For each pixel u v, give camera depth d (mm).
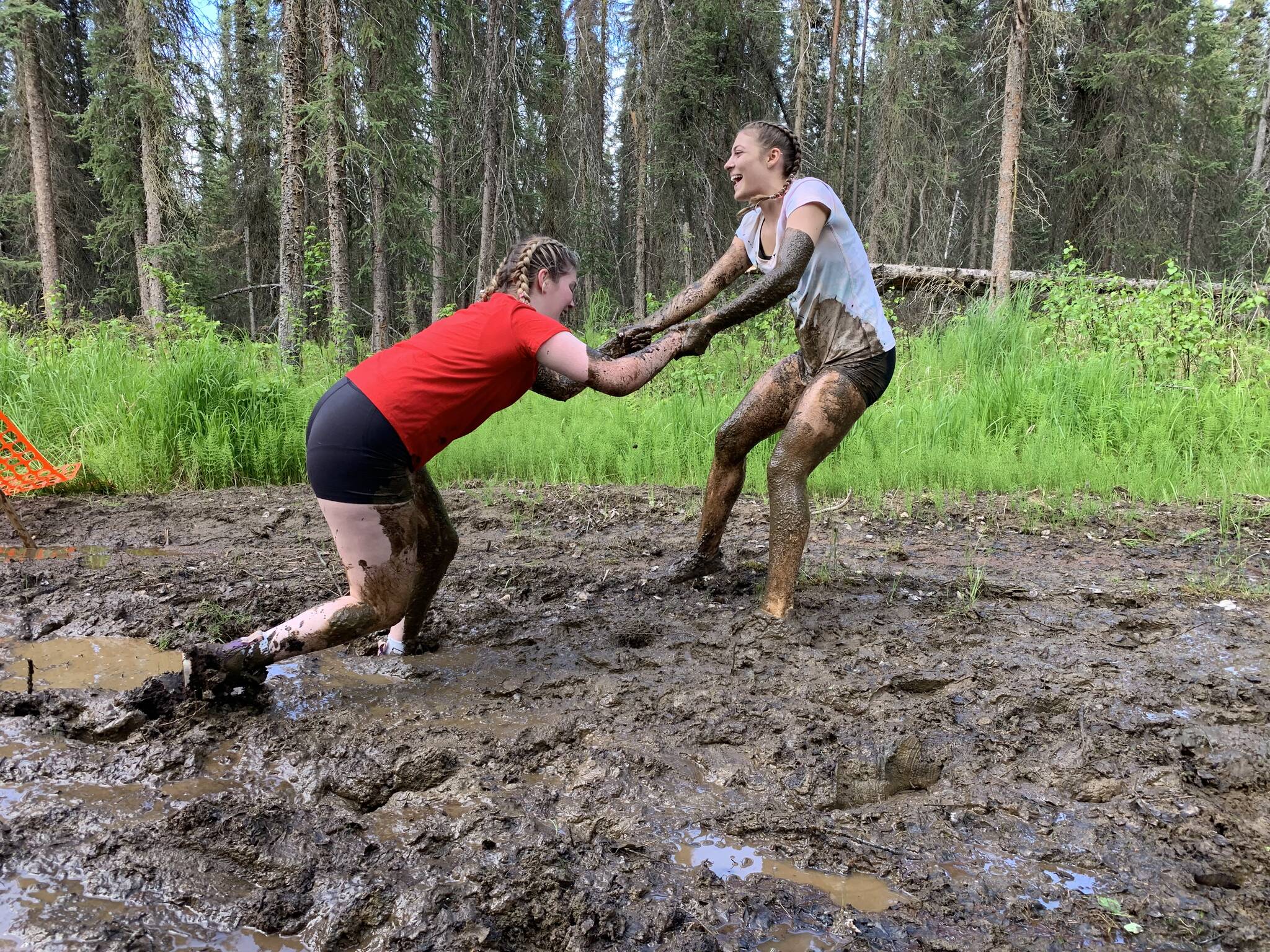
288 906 2027
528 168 19125
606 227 20828
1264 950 1953
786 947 1955
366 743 2760
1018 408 8109
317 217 20828
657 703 3078
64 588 4164
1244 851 2307
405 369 2701
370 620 2973
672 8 19984
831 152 25438
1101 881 2205
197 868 2154
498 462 7520
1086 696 3100
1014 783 2658
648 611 3980
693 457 7473
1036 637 3670
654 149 20938
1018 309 11141
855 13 25281
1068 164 19859
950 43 21422
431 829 2324
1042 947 1958
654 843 2328
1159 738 2848
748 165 3523
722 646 3568
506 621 3871
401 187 15102
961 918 2057
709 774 2670
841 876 2227
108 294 21391
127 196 19141
